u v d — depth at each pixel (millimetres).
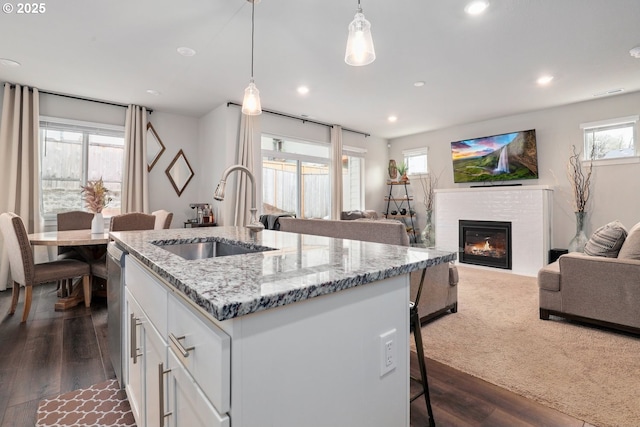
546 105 4863
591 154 4645
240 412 659
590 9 2521
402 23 2707
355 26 1562
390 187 7176
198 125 5566
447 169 6277
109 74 3723
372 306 936
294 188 5750
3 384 1882
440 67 3564
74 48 3119
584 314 2686
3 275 3855
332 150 6094
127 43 3031
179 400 880
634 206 4324
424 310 2742
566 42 3020
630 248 2605
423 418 1588
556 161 4953
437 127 6223
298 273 873
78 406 1688
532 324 2791
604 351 2273
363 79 3896
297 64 3488
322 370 808
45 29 2787
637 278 2457
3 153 3875
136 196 4750
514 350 2297
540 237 4691
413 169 6930
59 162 4402
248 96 2234
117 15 2594
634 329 2463
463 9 2520
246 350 668
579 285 2709
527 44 3057
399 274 979
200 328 740
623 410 1627
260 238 1750
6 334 2570
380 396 964
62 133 4422
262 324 692
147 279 1176
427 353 2258
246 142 4859
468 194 5500
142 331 1247
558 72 3686
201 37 2934
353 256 1137
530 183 5234
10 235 2809
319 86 4129
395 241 2734
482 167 5660
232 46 3096
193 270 909
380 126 6164
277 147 5520
